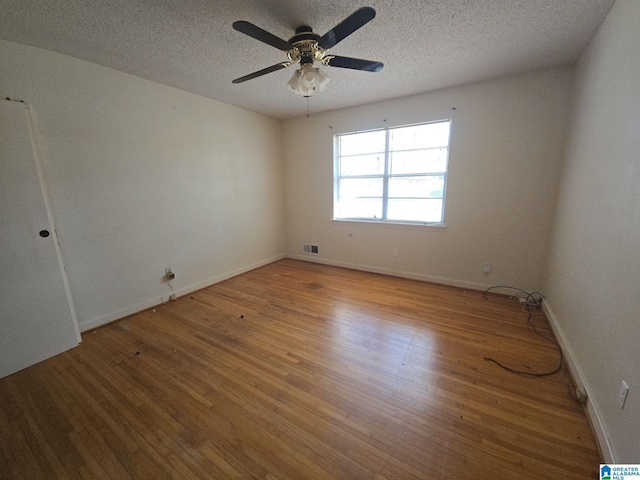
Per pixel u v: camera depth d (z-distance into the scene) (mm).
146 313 2816
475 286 3279
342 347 2164
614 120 1508
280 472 1222
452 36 1976
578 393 1573
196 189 3316
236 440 1382
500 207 2994
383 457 1279
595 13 1691
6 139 1878
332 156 4090
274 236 4648
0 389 1773
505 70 2588
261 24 1803
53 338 2115
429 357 2020
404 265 3764
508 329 2393
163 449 1341
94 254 2477
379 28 1866
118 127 2549
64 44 2016
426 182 3494
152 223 2904
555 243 2559
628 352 1167
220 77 2682
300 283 3635
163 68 2469
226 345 2221
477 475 1188
